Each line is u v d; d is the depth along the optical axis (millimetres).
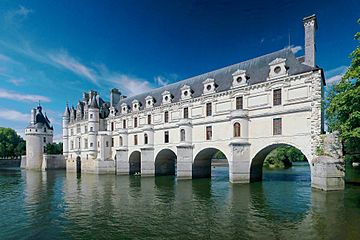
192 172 42969
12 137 119438
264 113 33812
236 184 34719
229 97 38094
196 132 42625
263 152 35500
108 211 22250
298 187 32156
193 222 18484
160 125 49656
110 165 61156
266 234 15594
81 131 71812
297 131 30578
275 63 33344
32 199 28594
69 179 50406
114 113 64500
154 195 29688
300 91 30719
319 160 27438
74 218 20219
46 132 90125
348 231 15344
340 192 25891
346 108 20781
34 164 86062
